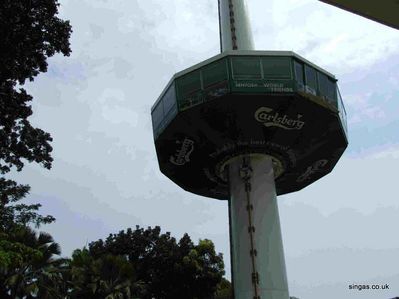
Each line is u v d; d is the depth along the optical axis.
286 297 32.19
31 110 23.11
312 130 34.97
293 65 32.84
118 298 47.31
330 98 34.19
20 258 36.28
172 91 34.78
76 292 47.38
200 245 62.06
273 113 33.34
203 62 33.91
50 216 34.31
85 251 52.47
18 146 25.16
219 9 44.00
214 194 44.19
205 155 37.41
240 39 40.78
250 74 32.41
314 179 42.28
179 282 59.78
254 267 32.72
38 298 42.62
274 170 38.38
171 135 36.03
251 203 34.78
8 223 33.56
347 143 37.59
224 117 33.62
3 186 32.00
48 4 21.28
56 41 22.22
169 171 40.50
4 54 20.64
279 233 34.28
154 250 62.75
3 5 20.16
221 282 64.12
